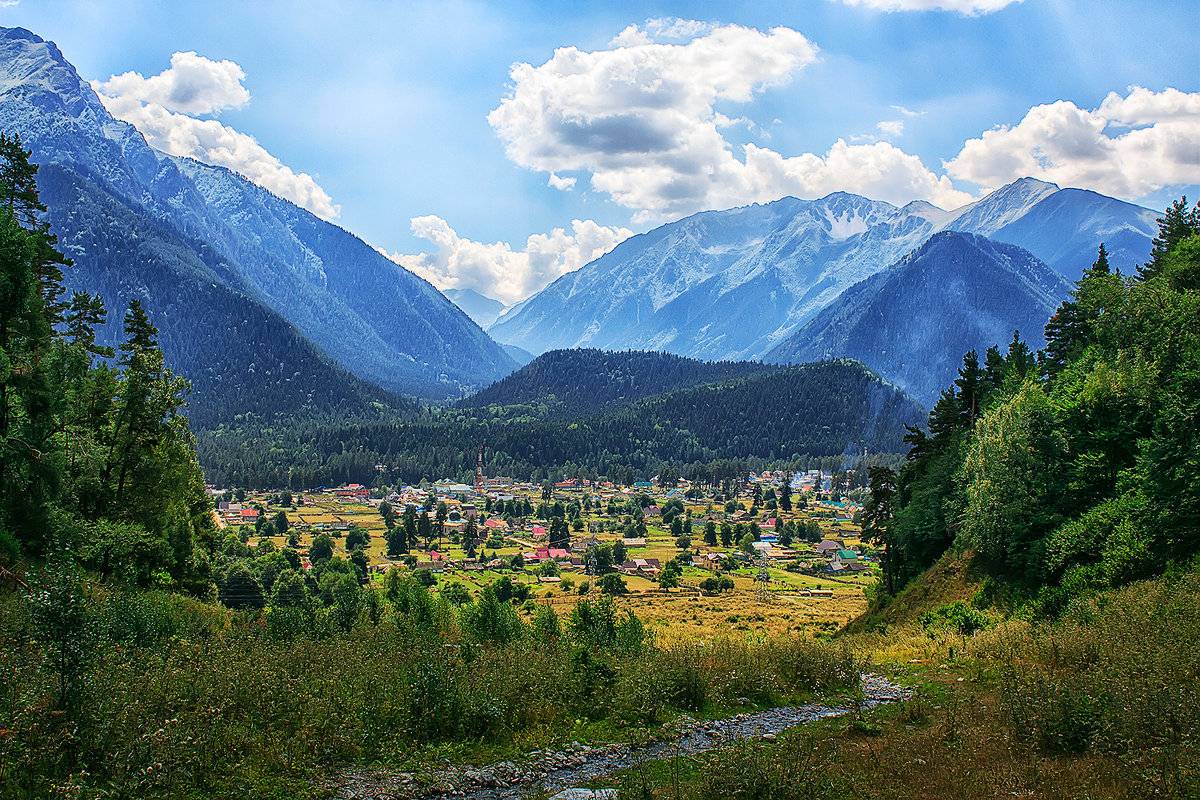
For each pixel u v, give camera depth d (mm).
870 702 19703
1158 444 30922
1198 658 15727
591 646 23281
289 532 149625
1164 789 10562
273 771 13305
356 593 43594
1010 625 27656
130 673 15141
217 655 18172
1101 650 19719
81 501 36344
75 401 36281
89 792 11398
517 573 126250
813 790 12172
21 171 41625
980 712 16797
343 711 15625
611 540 163125
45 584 13695
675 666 19781
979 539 39969
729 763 13070
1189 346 40000
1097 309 58312
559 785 13773
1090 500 36844
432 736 15617
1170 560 26469
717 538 171750
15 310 31000
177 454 43031
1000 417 41688
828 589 117062
